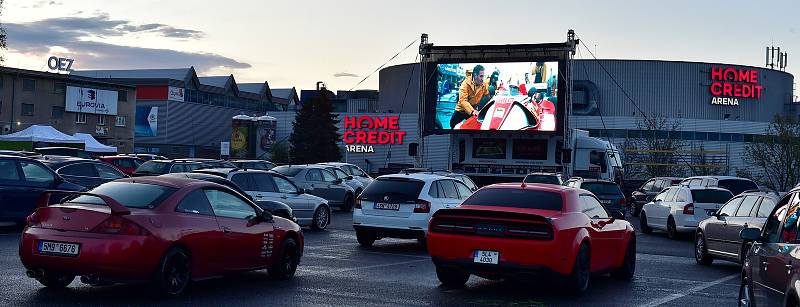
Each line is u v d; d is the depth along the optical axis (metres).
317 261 14.56
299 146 80.50
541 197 11.69
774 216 8.99
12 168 17.00
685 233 23.56
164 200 9.90
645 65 89.25
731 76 91.62
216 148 103.38
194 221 10.10
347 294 10.91
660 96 89.44
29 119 75.25
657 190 33.94
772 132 56.72
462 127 36.94
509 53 37.12
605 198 27.98
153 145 98.75
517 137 35.97
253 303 9.92
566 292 11.53
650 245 20.86
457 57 37.78
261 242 11.34
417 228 16.67
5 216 16.69
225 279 11.84
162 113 98.56
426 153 73.00
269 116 92.12
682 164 67.38
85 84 80.00
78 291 10.25
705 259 16.31
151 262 9.41
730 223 15.21
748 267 8.58
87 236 9.27
